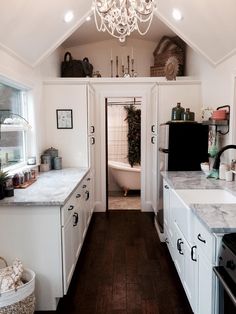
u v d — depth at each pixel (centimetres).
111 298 242
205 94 389
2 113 299
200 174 332
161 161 387
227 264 139
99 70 522
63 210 220
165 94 414
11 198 224
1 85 296
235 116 289
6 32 240
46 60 407
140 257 317
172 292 250
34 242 221
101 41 515
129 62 521
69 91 408
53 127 413
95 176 477
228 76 304
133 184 596
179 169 362
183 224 226
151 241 361
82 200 329
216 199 254
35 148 362
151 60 521
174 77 417
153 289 255
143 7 247
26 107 355
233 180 288
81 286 260
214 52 323
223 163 316
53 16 279
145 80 453
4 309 182
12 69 285
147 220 442
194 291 194
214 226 154
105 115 463
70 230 249
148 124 462
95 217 457
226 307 145
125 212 484
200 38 320
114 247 343
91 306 231
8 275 194
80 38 478
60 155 417
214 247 154
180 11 297
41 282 223
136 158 618
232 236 147
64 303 235
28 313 194
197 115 415
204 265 171
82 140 414
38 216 218
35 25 267
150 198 480
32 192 245
